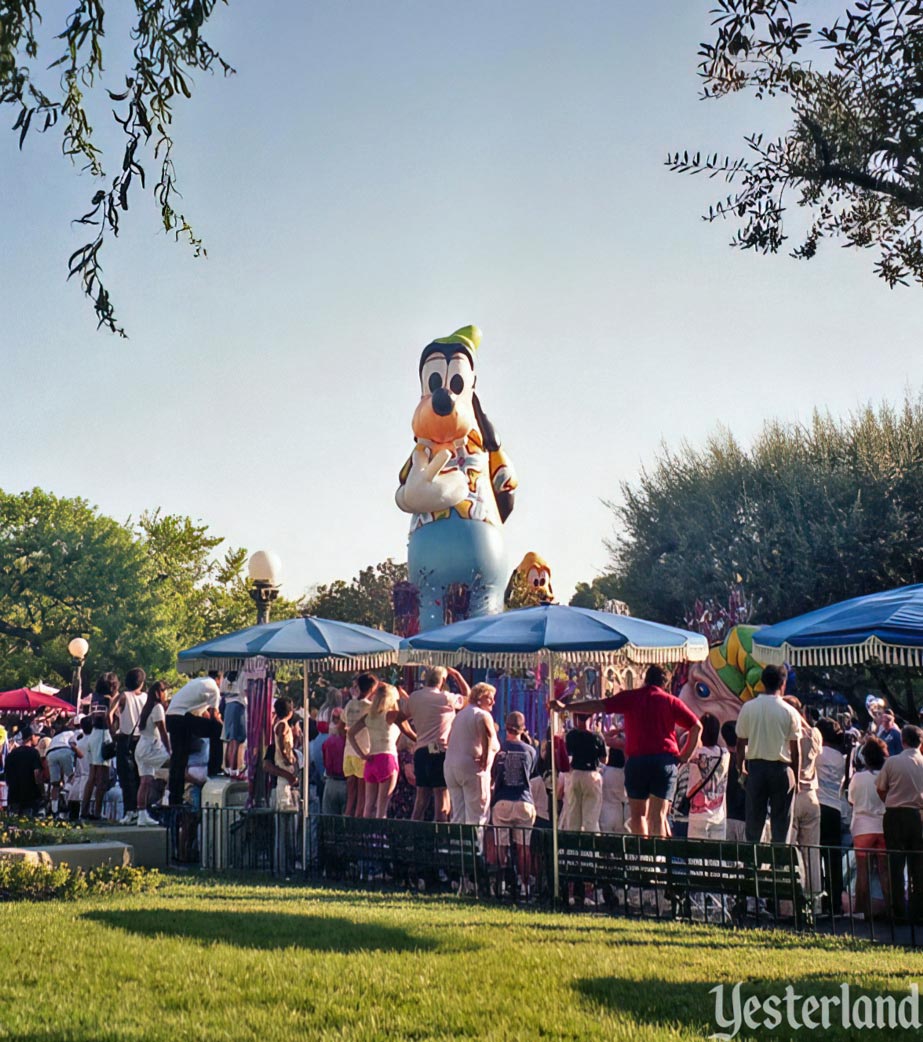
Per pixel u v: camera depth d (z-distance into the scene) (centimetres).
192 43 591
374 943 753
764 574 3434
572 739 1123
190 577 7425
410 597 2281
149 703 1408
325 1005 592
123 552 6069
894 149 752
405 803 1548
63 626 5938
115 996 611
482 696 1136
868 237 852
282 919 840
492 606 2283
